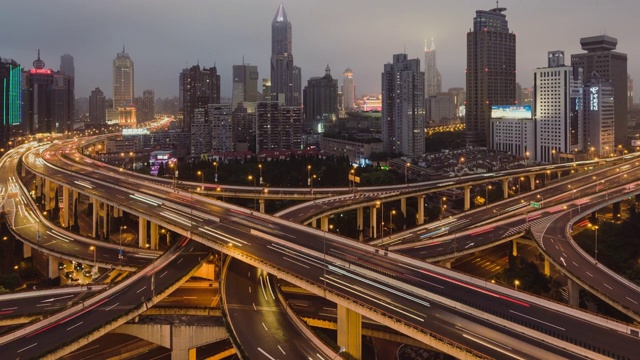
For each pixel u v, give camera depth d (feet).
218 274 506.89
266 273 474.49
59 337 349.61
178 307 419.54
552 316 328.70
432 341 296.71
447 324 315.78
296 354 322.34
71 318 379.55
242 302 405.80
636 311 380.99
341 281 385.29
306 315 430.20
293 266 418.31
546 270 555.28
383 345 444.14
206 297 476.95
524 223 654.94
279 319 375.86
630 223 636.07
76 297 451.12
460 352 282.36
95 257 568.41
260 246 477.36
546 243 561.43
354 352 360.07
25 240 647.97
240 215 615.16
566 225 638.94
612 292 422.00
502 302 350.23
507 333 305.32
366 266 423.23
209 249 533.14
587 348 284.41
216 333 395.34
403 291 369.09
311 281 377.09
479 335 302.25
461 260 652.48
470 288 376.27
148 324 400.06
